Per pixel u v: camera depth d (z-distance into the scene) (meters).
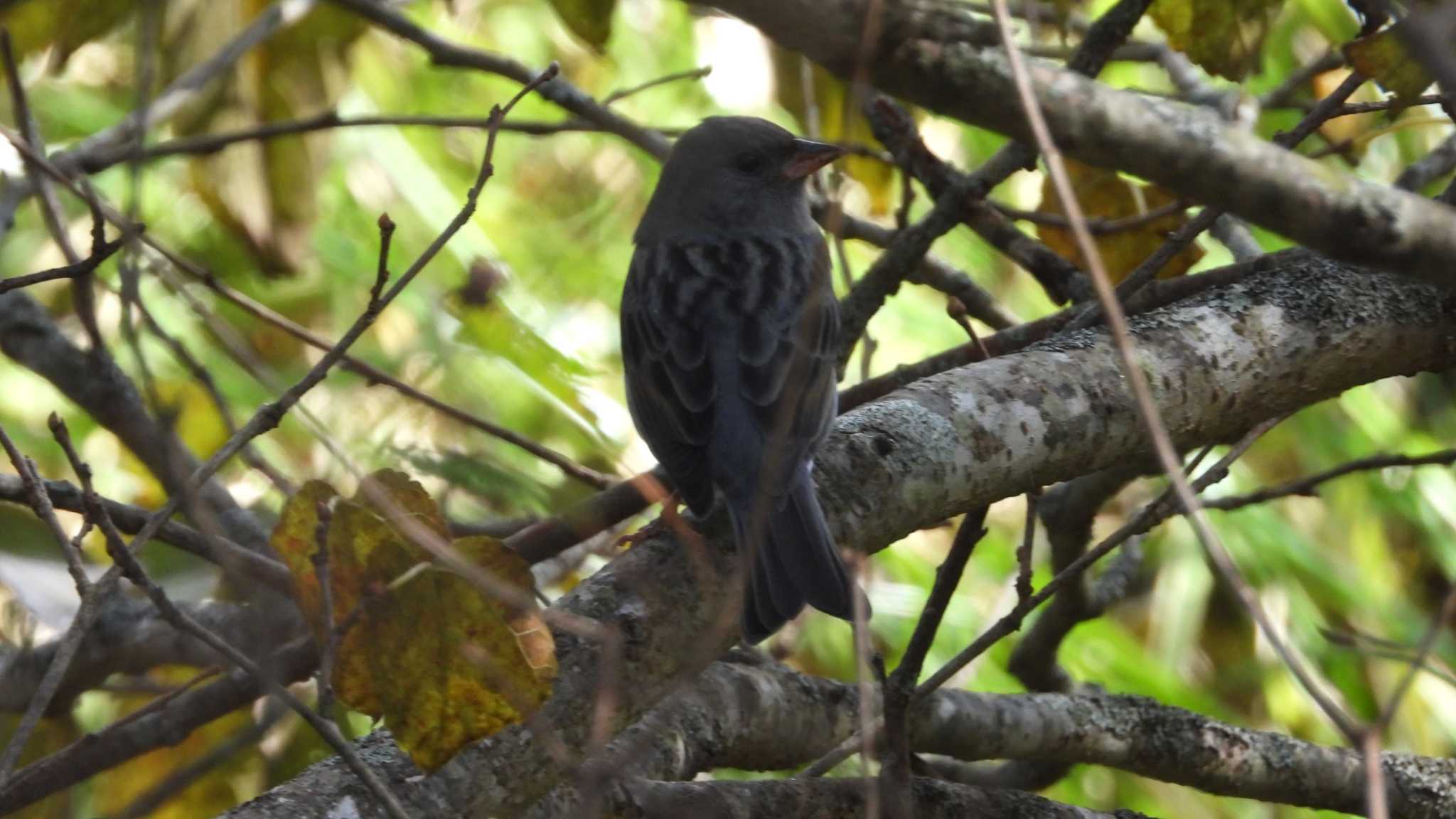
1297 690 12.11
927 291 13.20
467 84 13.63
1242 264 7.50
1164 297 7.52
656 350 7.62
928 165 8.82
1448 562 12.76
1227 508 7.91
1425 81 6.43
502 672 4.94
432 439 10.24
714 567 5.77
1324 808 7.96
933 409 6.50
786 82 10.14
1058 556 9.01
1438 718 12.12
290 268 10.18
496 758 5.18
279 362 11.44
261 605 6.42
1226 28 7.41
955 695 7.66
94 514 5.07
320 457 10.05
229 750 7.44
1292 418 13.01
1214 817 11.70
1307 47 13.11
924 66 4.39
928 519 6.43
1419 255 4.88
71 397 8.34
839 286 13.00
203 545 7.23
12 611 8.78
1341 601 12.50
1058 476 6.61
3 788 4.86
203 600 8.41
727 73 13.25
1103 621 12.16
